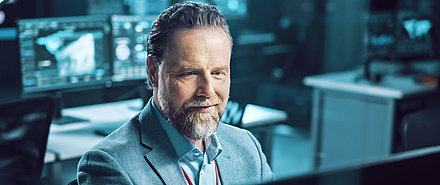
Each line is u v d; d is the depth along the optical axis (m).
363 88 3.32
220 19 1.05
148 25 2.80
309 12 6.26
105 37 2.68
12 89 4.45
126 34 2.74
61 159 2.10
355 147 3.42
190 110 1.05
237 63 4.96
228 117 2.66
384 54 3.60
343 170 0.63
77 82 2.62
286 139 4.52
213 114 1.07
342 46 5.82
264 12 6.84
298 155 4.16
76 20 2.58
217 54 1.03
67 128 2.43
